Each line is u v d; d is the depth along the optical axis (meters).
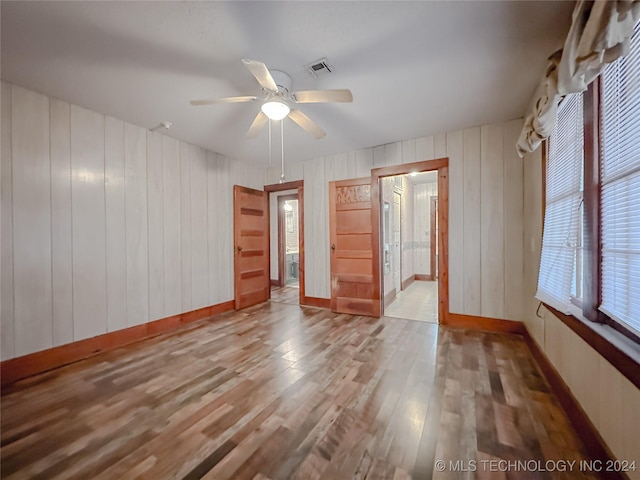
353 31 1.65
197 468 1.30
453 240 3.29
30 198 2.30
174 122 2.96
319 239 4.32
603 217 1.41
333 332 3.17
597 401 1.35
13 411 1.76
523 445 1.42
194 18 1.54
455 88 2.32
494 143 3.05
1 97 2.16
